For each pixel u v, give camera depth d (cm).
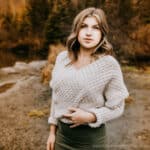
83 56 227
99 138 227
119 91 224
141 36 1267
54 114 242
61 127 231
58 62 235
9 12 1856
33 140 532
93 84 219
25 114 664
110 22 1234
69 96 222
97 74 220
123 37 1212
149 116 634
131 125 589
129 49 1210
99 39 225
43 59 1512
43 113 663
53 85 231
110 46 229
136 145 512
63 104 227
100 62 222
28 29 1759
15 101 752
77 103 222
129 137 541
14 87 881
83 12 226
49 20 1481
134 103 707
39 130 579
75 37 228
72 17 1351
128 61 1182
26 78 1002
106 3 1268
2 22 1834
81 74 220
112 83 223
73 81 220
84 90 219
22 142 525
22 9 1820
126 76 973
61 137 232
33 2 1755
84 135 225
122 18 1262
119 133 556
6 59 1502
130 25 1273
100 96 223
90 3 1290
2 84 943
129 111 658
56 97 230
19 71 1126
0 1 1883
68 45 230
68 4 1356
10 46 1747
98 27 224
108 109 223
